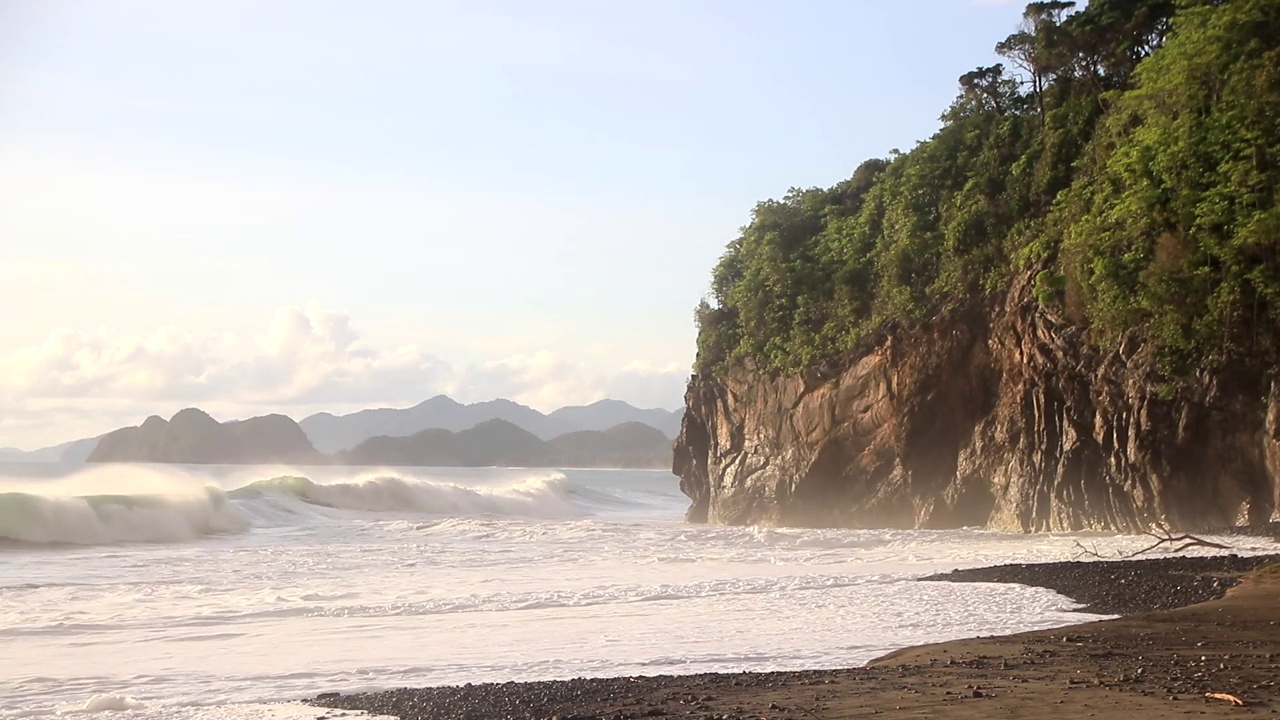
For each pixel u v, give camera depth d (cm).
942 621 2033
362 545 3981
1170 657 1521
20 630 2044
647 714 1256
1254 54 4103
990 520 5103
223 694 1502
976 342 5391
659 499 10662
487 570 3058
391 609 2270
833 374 6112
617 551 3644
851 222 6669
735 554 3531
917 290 5784
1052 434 4812
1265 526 3812
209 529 4647
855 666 1625
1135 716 1136
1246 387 4150
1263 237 3903
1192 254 4175
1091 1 5616
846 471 6009
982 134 5916
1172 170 4262
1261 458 4059
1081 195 4875
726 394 7075
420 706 1367
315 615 2217
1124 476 4459
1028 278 5078
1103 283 4484
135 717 1360
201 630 2044
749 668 1619
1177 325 4266
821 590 2512
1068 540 4066
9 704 1454
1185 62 4253
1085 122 5375
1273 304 4038
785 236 7094
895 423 5669
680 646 1819
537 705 1332
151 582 2781
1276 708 1156
